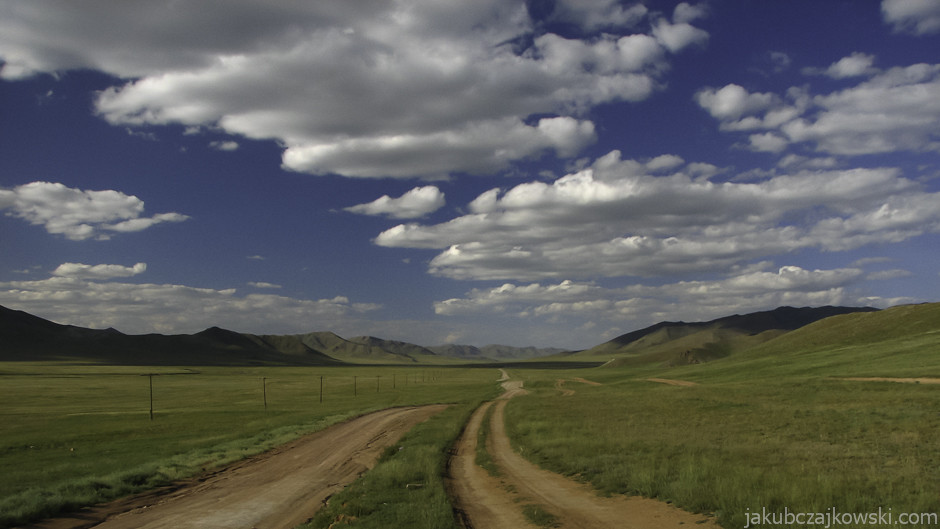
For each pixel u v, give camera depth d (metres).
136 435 55.09
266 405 96.88
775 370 96.69
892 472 17.61
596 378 183.38
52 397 122.94
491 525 15.65
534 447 32.94
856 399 45.44
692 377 118.81
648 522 14.55
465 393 129.25
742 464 20.09
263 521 18.58
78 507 20.38
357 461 33.16
